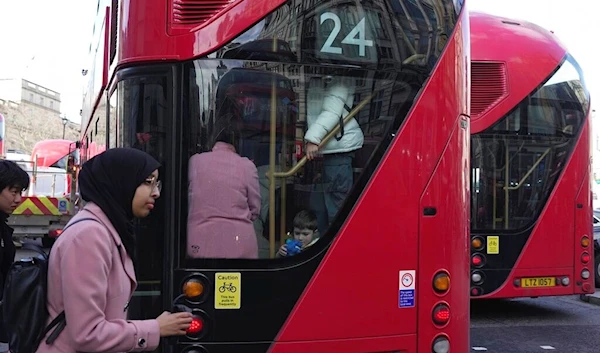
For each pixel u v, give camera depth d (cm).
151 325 246
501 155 762
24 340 229
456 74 370
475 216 755
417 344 348
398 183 348
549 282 768
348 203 341
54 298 231
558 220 774
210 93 335
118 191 242
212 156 333
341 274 336
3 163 390
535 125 773
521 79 772
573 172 784
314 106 344
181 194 331
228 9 336
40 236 1404
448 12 373
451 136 364
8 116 5562
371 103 351
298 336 330
